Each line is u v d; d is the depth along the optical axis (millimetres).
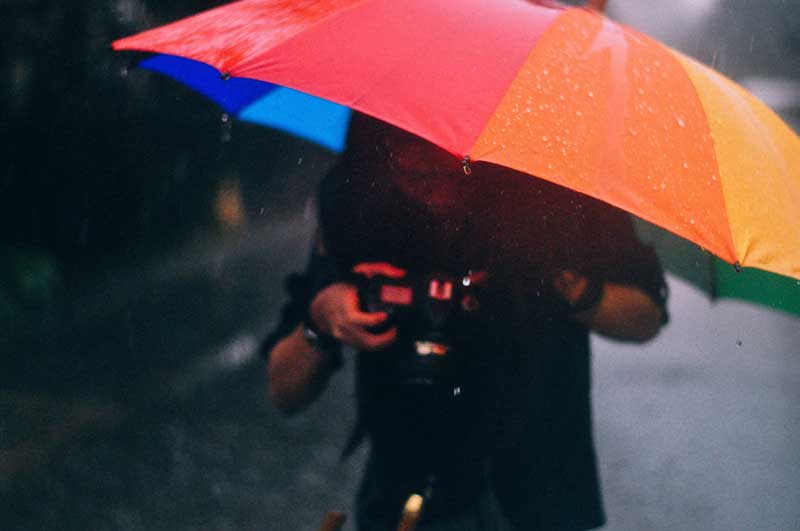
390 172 3422
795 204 3145
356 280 3369
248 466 7574
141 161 14570
